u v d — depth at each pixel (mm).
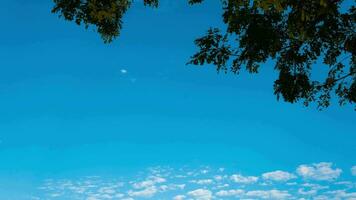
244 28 15734
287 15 15625
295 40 16281
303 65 16656
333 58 17016
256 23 15203
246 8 15539
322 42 16484
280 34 15820
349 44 15859
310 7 14578
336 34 15711
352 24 15734
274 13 15180
